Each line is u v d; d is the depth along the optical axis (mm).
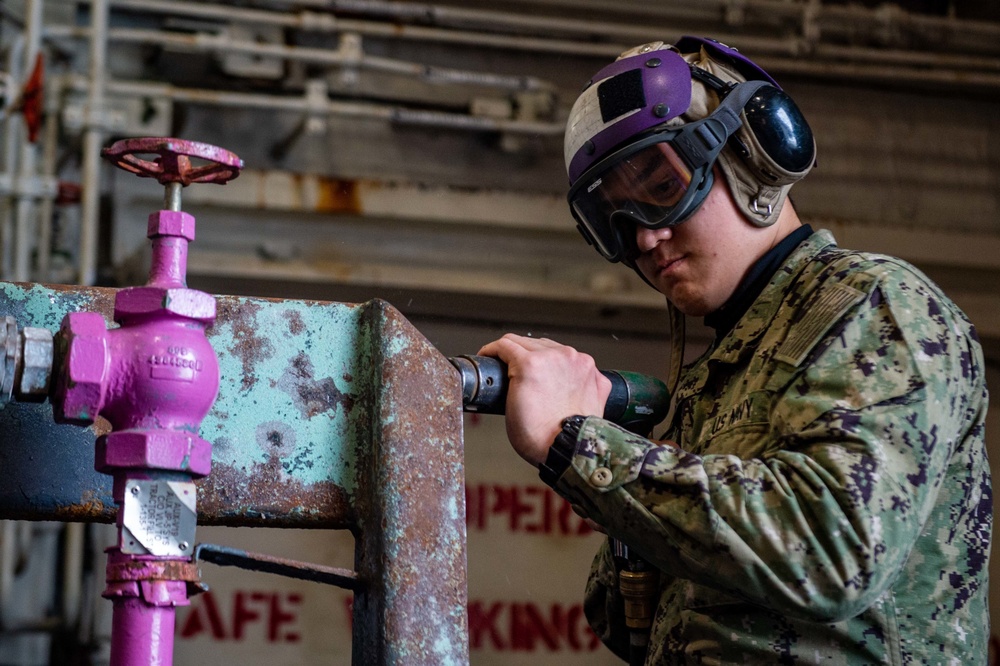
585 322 3938
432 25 3779
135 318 881
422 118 3619
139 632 849
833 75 3961
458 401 1031
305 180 3570
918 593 1087
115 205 3584
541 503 3877
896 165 4082
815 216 3979
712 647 1109
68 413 839
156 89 3449
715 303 1271
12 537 3395
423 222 3660
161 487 865
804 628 1077
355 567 1021
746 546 965
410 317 3799
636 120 1209
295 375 1018
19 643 3482
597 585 1422
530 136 3816
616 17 3869
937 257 4000
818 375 1067
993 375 4176
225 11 3537
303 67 3688
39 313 984
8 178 3344
